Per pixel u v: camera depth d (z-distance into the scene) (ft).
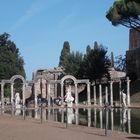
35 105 298.35
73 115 194.49
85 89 385.70
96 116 187.32
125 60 394.11
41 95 393.70
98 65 366.02
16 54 408.46
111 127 128.67
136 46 404.16
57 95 404.36
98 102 337.52
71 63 397.19
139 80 339.36
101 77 369.09
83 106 275.18
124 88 331.98
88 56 372.58
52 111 229.45
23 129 112.16
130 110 217.15
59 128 117.39
